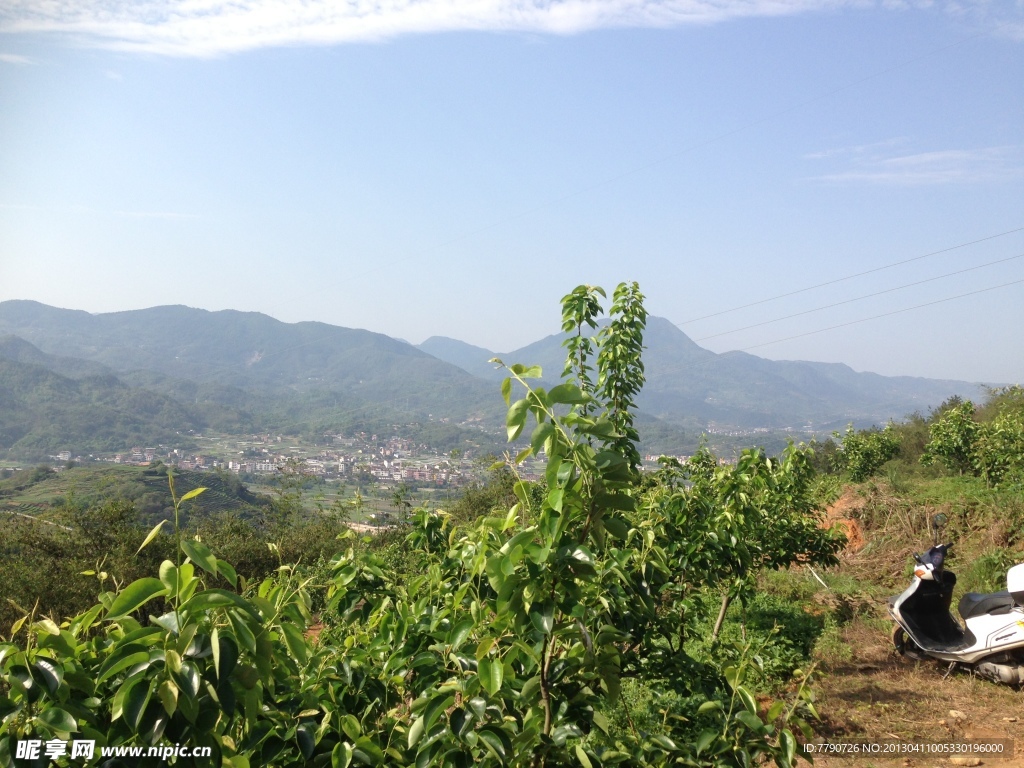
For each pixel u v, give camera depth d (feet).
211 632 6.32
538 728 7.68
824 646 24.75
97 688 6.87
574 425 7.68
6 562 33.35
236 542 45.80
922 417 105.50
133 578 35.55
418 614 11.26
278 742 7.75
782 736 8.48
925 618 22.76
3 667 6.26
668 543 16.22
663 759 8.38
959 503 41.65
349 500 44.88
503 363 7.70
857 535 44.39
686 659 12.39
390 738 8.76
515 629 7.68
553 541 7.11
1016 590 20.01
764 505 24.14
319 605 24.97
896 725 18.02
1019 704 19.03
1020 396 75.25
